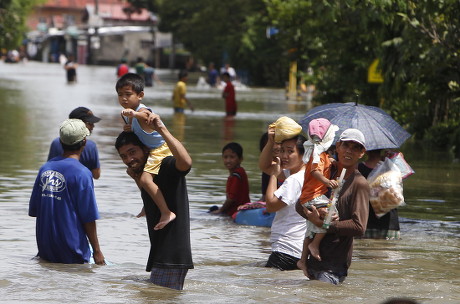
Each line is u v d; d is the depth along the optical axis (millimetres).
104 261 17438
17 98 78875
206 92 107062
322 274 15469
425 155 39562
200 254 18766
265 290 15250
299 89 96000
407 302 8867
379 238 21016
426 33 36156
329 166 15359
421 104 44938
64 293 14664
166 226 14914
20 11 107250
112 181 29500
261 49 124375
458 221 23719
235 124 56750
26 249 18547
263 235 21312
